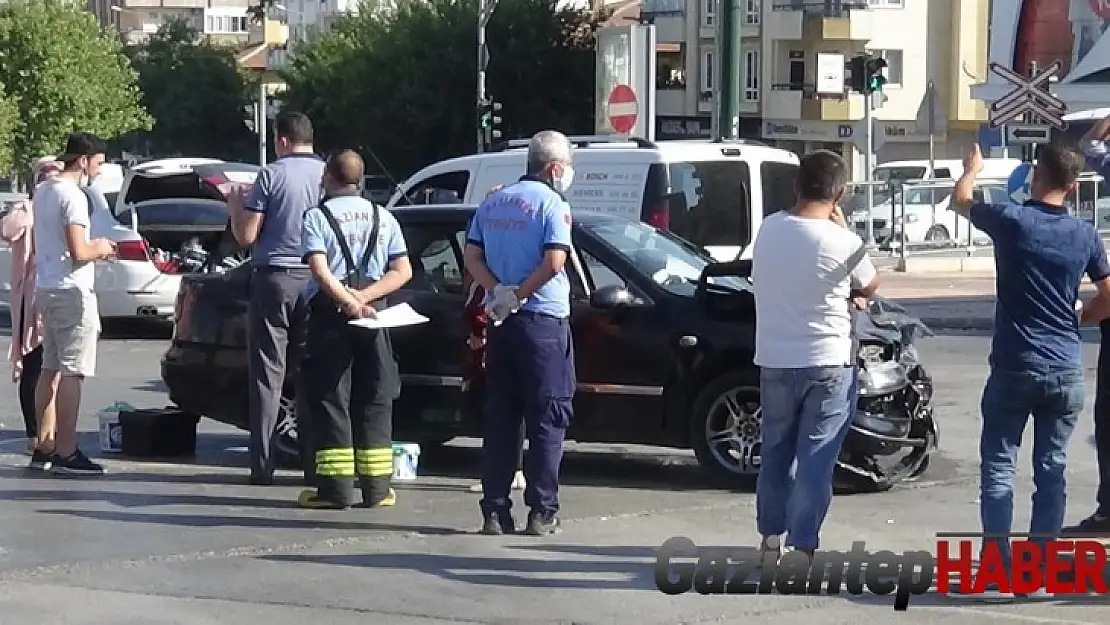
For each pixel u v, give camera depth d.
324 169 11.09
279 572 9.02
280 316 11.53
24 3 63.09
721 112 25.44
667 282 12.01
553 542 9.77
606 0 77.88
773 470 8.67
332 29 77.38
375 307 10.79
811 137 68.25
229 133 91.75
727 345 11.51
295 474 12.23
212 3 157.50
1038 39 47.53
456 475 12.31
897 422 11.28
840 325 8.45
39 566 9.11
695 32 71.44
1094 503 11.16
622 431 11.90
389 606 8.27
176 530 10.11
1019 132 30.31
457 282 12.30
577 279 12.05
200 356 12.91
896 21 68.88
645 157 17.39
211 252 23.88
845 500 11.28
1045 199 8.34
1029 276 8.23
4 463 12.50
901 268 38.25
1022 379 8.27
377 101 68.75
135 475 12.12
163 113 90.88
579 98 66.56
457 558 9.34
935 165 52.91
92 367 12.12
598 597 8.47
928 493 11.56
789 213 8.54
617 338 11.83
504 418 9.90
